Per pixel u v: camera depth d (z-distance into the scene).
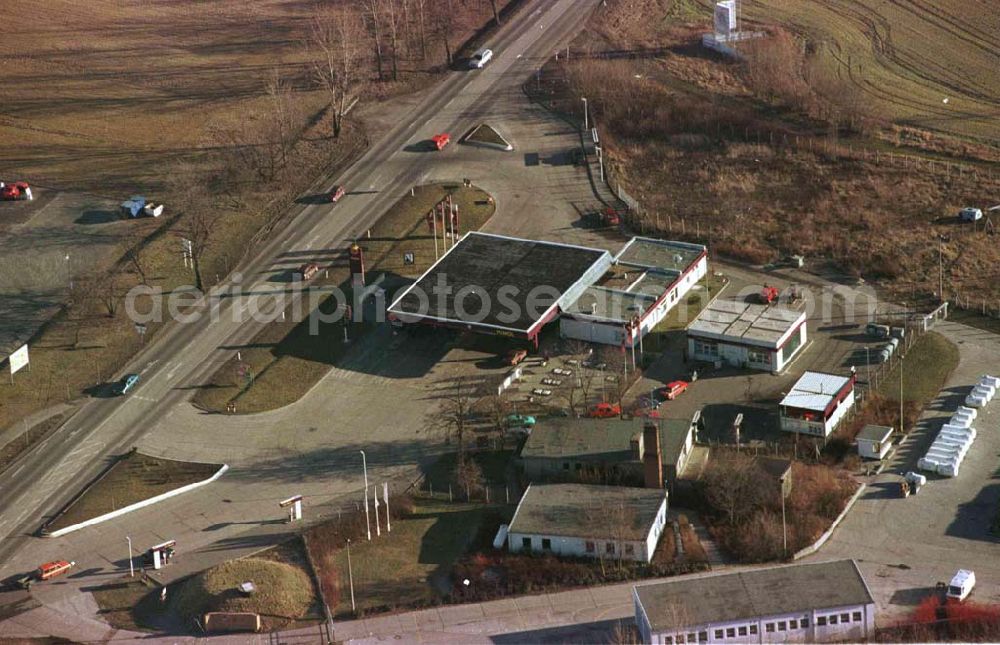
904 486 187.62
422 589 174.50
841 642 160.00
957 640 159.62
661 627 157.50
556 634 164.88
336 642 165.00
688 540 180.00
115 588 179.12
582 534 177.00
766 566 174.88
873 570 174.25
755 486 184.25
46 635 170.50
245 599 171.38
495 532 183.88
